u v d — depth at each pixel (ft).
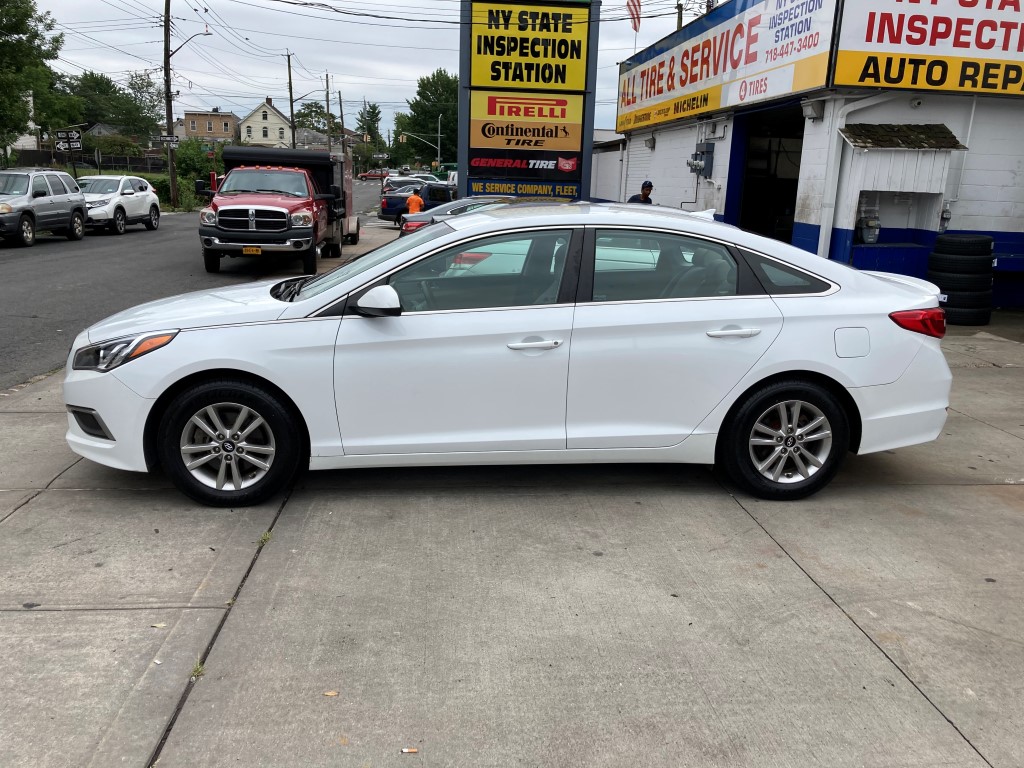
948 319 33.32
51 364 25.48
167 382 13.64
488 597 11.63
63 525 13.55
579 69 48.85
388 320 13.88
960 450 18.52
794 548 13.34
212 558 12.53
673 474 16.52
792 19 34.88
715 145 46.39
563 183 50.67
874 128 32.99
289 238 48.39
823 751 8.71
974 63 32.09
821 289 14.82
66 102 187.01
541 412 14.35
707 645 10.57
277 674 9.78
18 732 8.67
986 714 9.35
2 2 83.61
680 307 14.33
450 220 16.06
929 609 11.55
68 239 69.87
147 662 9.92
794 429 14.93
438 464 14.52
